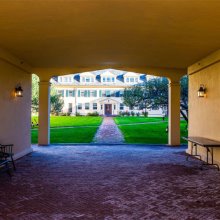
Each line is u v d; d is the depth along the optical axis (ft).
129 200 17.20
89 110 153.99
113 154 34.30
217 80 27.81
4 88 28.27
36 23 19.27
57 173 24.31
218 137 27.61
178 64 35.65
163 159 31.22
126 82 155.84
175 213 15.10
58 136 56.39
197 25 19.60
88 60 33.58
